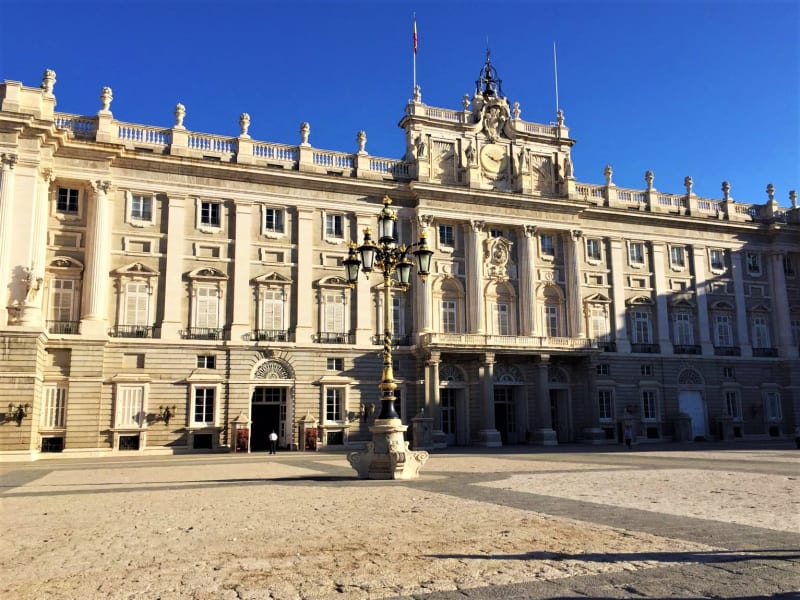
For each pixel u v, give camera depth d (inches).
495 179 2287.2
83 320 1744.6
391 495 729.6
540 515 562.3
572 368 2278.5
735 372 2524.6
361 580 355.6
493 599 317.7
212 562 404.8
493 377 2133.4
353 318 2048.5
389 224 994.1
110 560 415.2
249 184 1989.4
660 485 795.4
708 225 2566.4
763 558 392.2
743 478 868.6
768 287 2657.5
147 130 1915.6
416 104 2207.2
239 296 1929.1
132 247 1860.2
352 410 1989.4
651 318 2450.8
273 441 1759.4
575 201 2322.8
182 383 1830.7
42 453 1660.9
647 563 382.0
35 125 1667.1
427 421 1902.1
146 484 923.4
